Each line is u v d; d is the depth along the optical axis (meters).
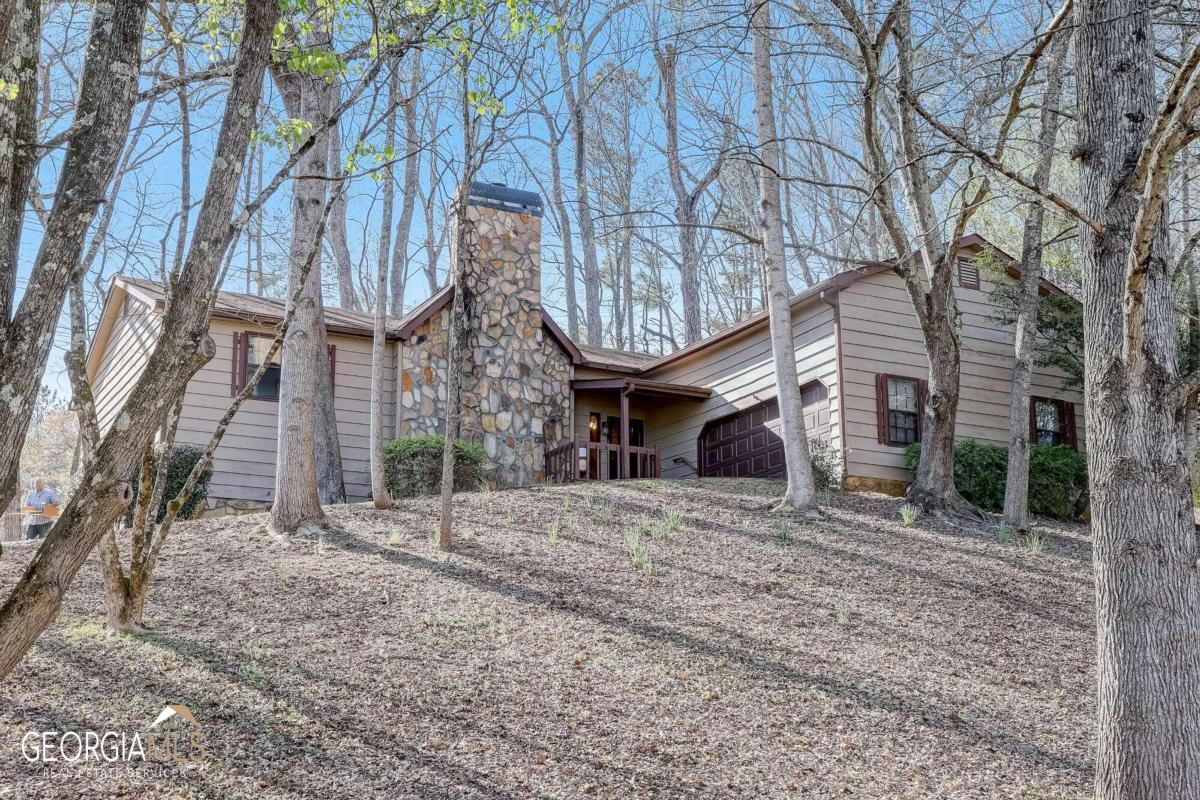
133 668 6.46
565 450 16.89
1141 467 5.11
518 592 8.95
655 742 6.09
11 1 3.00
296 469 11.26
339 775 5.28
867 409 16.05
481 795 5.24
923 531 12.68
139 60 3.46
